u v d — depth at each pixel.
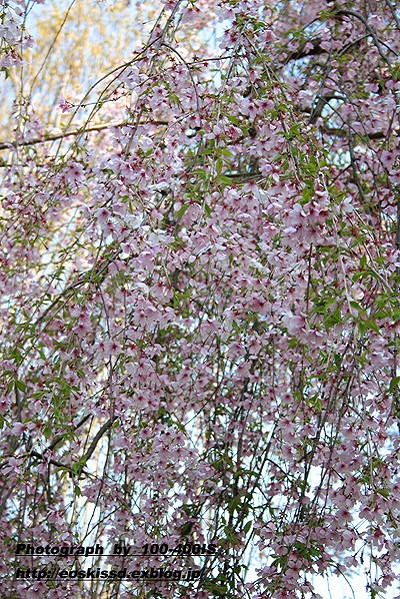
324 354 2.82
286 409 3.15
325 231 2.58
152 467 3.23
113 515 3.20
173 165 2.98
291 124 2.99
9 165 4.09
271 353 3.46
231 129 3.08
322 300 2.60
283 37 4.50
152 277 2.97
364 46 4.18
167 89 3.09
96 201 3.35
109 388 3.19
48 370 3.29
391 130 3.64
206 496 3.27
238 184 2.95
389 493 2.56
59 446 3.50
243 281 2.98
